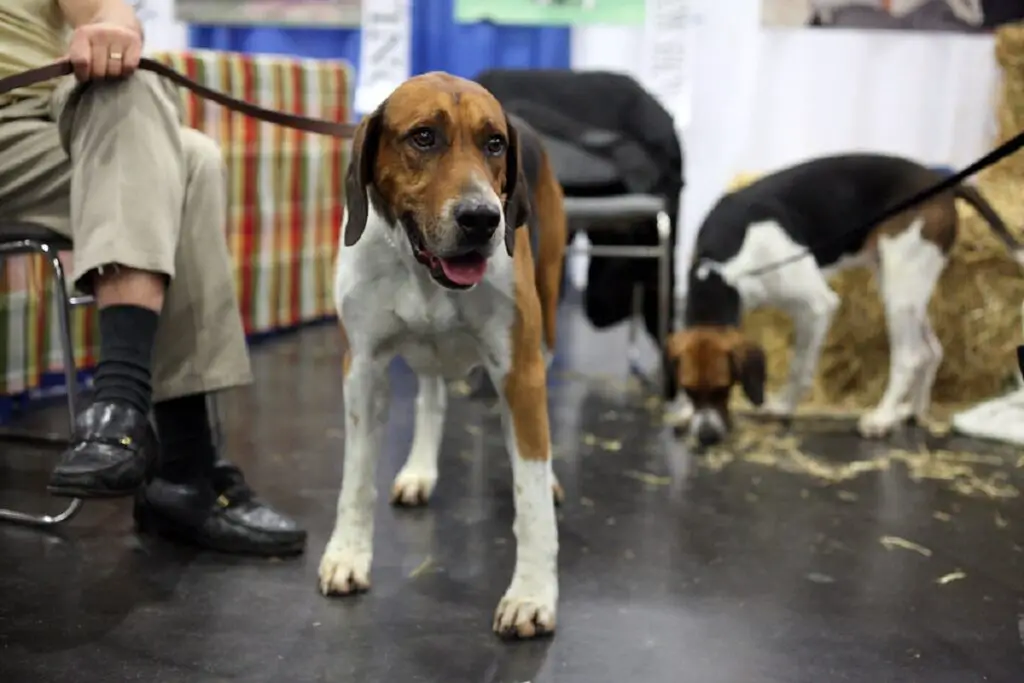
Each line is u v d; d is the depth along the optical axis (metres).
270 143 3.76
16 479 2.20
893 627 1.58
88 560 1.77
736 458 2.53
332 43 4.68
